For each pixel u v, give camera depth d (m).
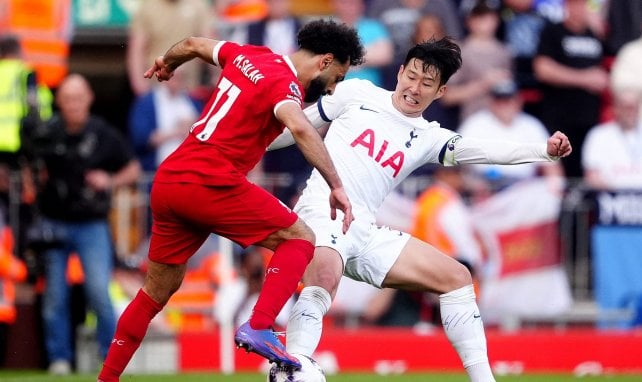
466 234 39.78
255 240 22.89
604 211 40.72
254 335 22.09
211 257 40.44
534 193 40.34
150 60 45.22
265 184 40.25
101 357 38.12
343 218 23.59
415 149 25.19
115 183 39.50
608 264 40.62
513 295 40.12
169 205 22.81
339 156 25.11
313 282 24.20
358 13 45.03
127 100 48.69
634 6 46.12
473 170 40.88
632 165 42.12
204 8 45.59
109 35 48.72
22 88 39.41
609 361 39.16
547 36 44.41
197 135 22.83
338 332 38.97
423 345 38.78
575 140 44.31
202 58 23.86
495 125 42.50
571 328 40.31
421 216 39.66
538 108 44.81
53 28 47.34
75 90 38.22
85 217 37.75
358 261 25.20
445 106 43.88
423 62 24.80
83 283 38.16
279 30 44.75
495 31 45.09
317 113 25.80
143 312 23.78
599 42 44.78
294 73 23.05
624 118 42.38
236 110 22.55
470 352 25.03
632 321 40.41
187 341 39.12
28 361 39.44
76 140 38.28
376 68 43.84
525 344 39.06
